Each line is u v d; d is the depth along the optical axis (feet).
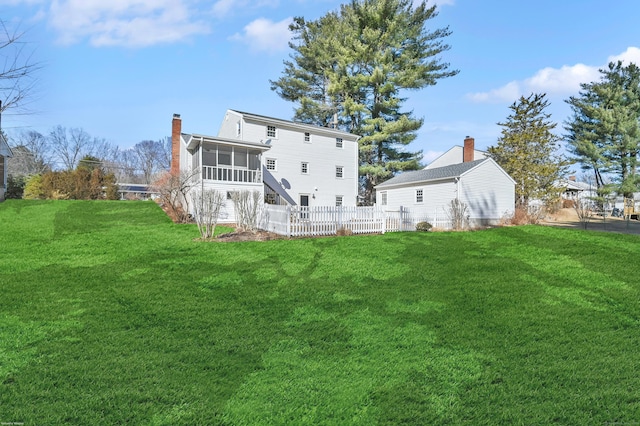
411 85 101.55
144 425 9.40
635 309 18.94
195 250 32.89
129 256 29.94
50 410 9.86
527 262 29.89
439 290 22.43
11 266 25.49
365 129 104.06
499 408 10.36
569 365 12.89
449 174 72.13
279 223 43.55
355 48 104.12
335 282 23.81
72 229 43.09
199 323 16.60
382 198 92.84
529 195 90.48
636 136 102.99
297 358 13.47
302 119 123.24
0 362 12.42
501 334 15.90
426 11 104.88
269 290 21.90
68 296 19.69
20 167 136.67
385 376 12.21
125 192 114.42
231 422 9.65
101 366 12.34
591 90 110.73
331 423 9.64
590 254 32.94
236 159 78.28
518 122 98.17
